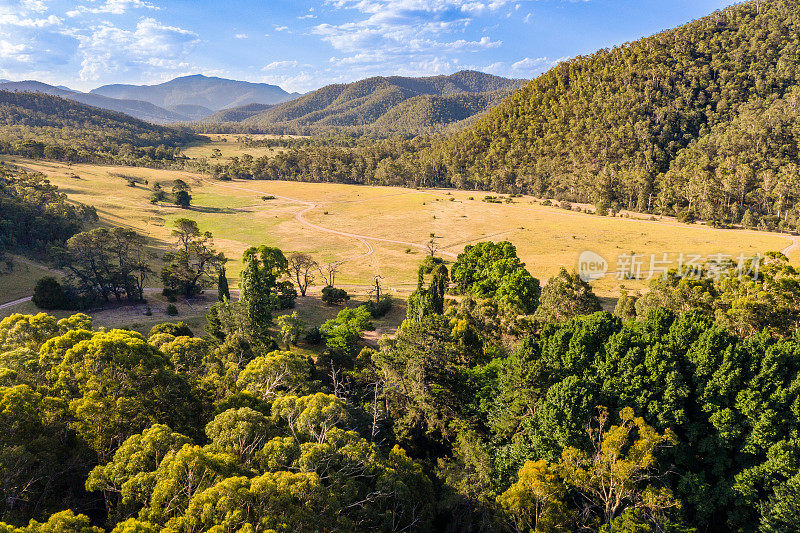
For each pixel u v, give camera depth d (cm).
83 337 3281
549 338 3997
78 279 8188
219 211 18850
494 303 6022
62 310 7319
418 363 4141
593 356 3678
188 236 9538
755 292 5088
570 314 5966
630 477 2800
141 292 8312
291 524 1969
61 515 1798
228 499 1900
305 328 6869
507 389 3716
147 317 7281
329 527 2108
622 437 2847
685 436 3256
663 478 3034
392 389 4250
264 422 2788
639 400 3294
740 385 3228
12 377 2958
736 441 3161
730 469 3133
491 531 2836
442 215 17988
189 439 2489
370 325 7031
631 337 3628
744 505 2939
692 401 3369
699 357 3366
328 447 2533
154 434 2402
